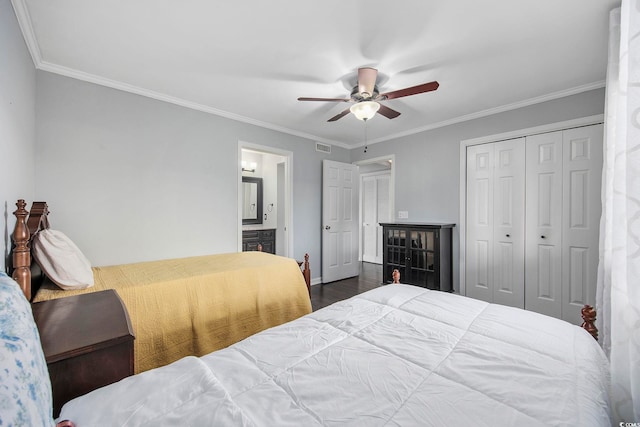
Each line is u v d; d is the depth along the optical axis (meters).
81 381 0.94
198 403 0.75
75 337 0.99
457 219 3.59
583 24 1.76
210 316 2.09
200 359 1.00
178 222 3.00
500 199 3.23
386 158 4.44
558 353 1.04
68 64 2.27
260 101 3.02
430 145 3.87
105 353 0.98
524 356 1.02
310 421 0.73
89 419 0.70
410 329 1.26
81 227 2.45
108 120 2.57
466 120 3.49
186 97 2.92
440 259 3.45
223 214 3.36
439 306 1.53
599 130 2.62
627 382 1.03
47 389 0.66
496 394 0.82
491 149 3.30
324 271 4.44
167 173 2.93
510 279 3.16
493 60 2.19
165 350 1.86
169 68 2.33
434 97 2.91
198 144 3.15
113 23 1.77
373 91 2.34
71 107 2.39
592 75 2.44
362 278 4.82
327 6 1.62
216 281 2.18
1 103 1.40
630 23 0.98
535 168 2.98
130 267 2.43
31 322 0.73
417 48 2.03
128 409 0.73
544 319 1.34
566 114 2.77
